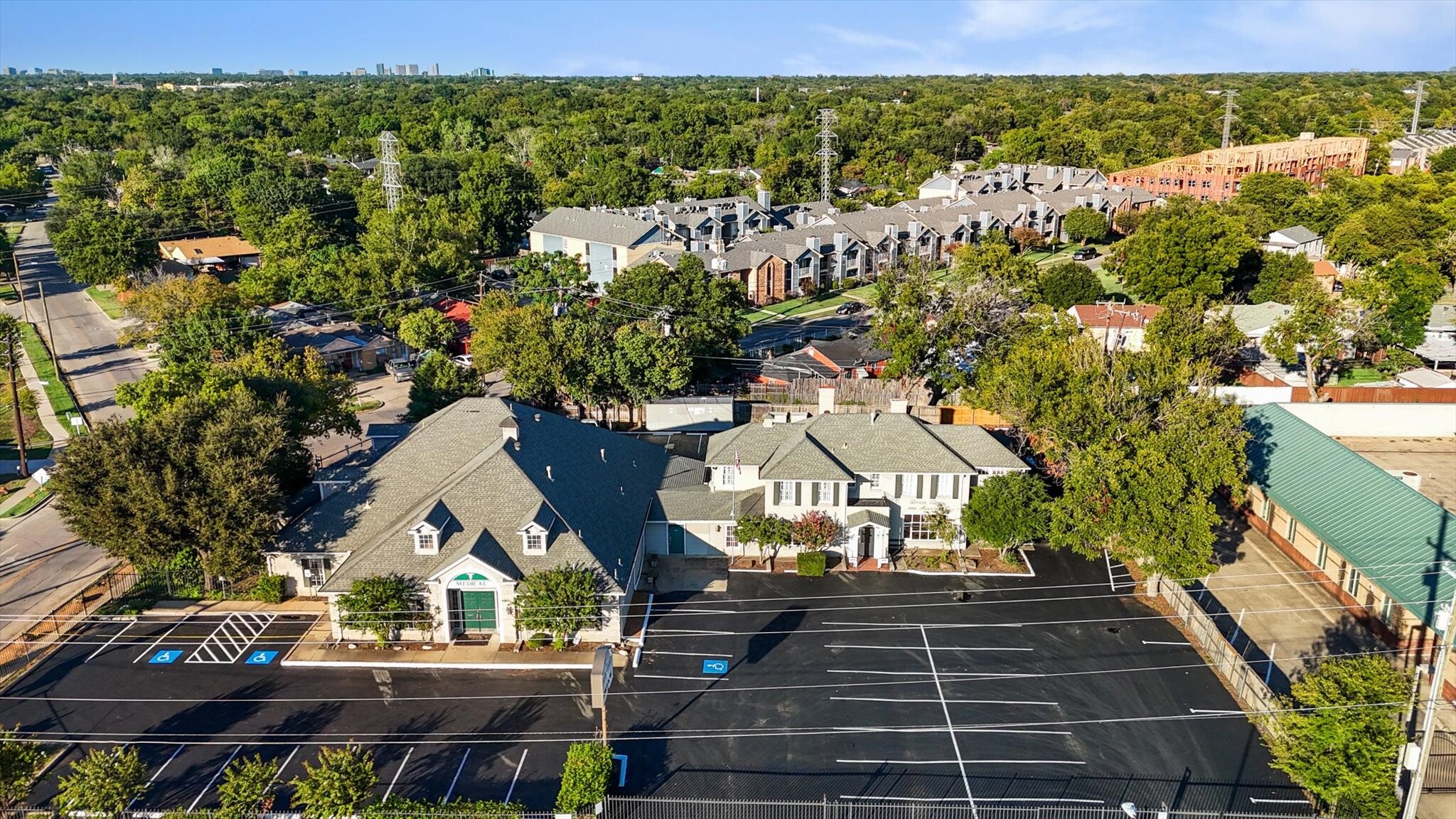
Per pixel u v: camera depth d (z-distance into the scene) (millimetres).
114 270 126250
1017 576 56531
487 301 99688
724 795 38719
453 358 97938
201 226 157750
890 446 59594
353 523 53312
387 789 38906
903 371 81250
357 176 180250
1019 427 68000
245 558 50125
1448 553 48688
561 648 48656
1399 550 50438
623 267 132375
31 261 149500
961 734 42500
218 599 53844
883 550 57625
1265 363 95625
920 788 39094
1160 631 50656
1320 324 82875
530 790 38969
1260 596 54219
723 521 58000
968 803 38125
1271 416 69500
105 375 96875
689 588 55438
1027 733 42500
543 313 82562
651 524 58875
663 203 153500
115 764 35094
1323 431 80062
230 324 90750
